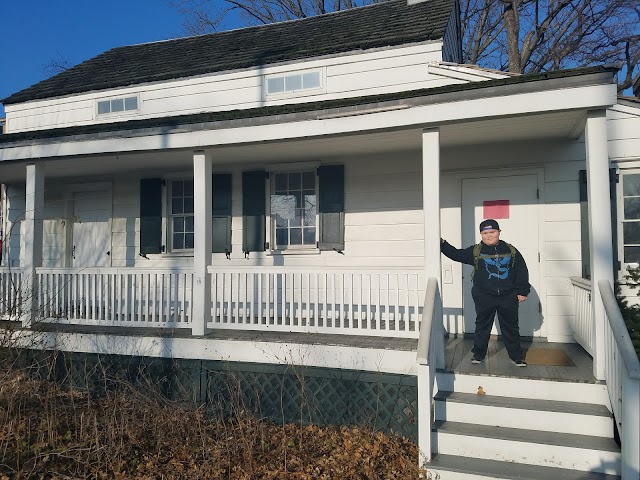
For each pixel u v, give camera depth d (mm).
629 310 5754
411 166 7355
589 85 4582
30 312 6719
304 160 7820
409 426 5094
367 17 9930
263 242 7980
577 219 6551
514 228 6832
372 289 7492
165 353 6098
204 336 6074
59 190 9516
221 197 8250
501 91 4840
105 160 7391
